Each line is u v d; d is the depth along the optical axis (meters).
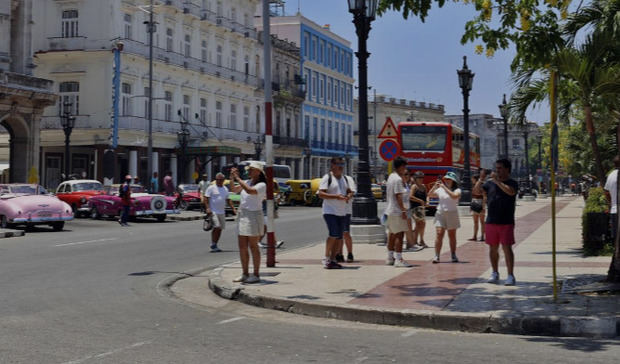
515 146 130.50
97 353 6.42
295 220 30.20
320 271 11.95
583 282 9.96
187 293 10.57
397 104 99.50
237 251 16.89
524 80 12.59
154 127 47.28
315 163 77.06
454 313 7.81
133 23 46.38
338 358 6.25
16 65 39.66
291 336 7.30
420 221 15.90
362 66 17.34
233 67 60.12
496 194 10.13
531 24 10.20
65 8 45.06
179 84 51.06
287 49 69.62
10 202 23.41
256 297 9.38
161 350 6.56
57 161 46.28
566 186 110.06
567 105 12.73
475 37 10.36
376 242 17.23
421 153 32.66
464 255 14.48
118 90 43.41
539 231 20.95
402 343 6.94
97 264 14.12
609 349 6.63
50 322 8.00
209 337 7.21
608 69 10.66
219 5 57.59
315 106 77.12
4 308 8.95
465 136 30.56
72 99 44.94
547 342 7.00
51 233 23.09
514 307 8.18
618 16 10.77
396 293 9.40
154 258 15.33
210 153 49.50
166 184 36.25
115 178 44.84
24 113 37.97
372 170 95.69
